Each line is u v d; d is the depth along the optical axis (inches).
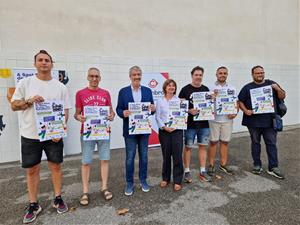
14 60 215.5
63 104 123.2
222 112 171.9
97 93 139.3
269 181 164.7
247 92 175.8
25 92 116.0
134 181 168.7
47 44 226.8
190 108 161.5
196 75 161.0
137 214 125.1
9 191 156.6
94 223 117.6
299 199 138.8
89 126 134.6
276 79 354.6
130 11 257.8
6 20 212.2
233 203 135.0
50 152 123.4
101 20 245.8
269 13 343.3
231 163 203.0
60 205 128.4
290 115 369.4
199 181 166.4
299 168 187.9
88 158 137.6
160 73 268.5
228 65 318.7
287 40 359.6
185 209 129.3
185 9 286.7
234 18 319.0
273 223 115.2
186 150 164.6
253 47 335.3
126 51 258.7
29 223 118.3
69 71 235.5
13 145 221.1
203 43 300.7
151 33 269.6
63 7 230.7
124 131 145.9
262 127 171.6
